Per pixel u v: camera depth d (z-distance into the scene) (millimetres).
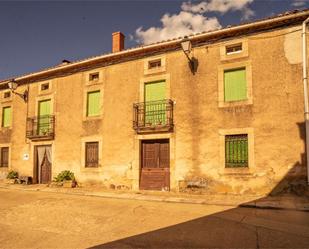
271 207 8305
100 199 10305
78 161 13719
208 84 11125
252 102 10281
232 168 10352
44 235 6289
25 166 15648
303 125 9469
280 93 9930
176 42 11648
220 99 10812
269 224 6688
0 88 17391
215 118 10828
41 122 15508
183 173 11156
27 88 16203
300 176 9320
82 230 6582
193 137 11133
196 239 5750
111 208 8734
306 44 9742
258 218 7230
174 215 7676
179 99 11586
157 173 11945
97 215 7926
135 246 5445
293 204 8523
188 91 11453
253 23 10297
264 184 9797
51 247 5539
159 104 12000
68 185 13180
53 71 14945
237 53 10766
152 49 12258
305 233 6012
